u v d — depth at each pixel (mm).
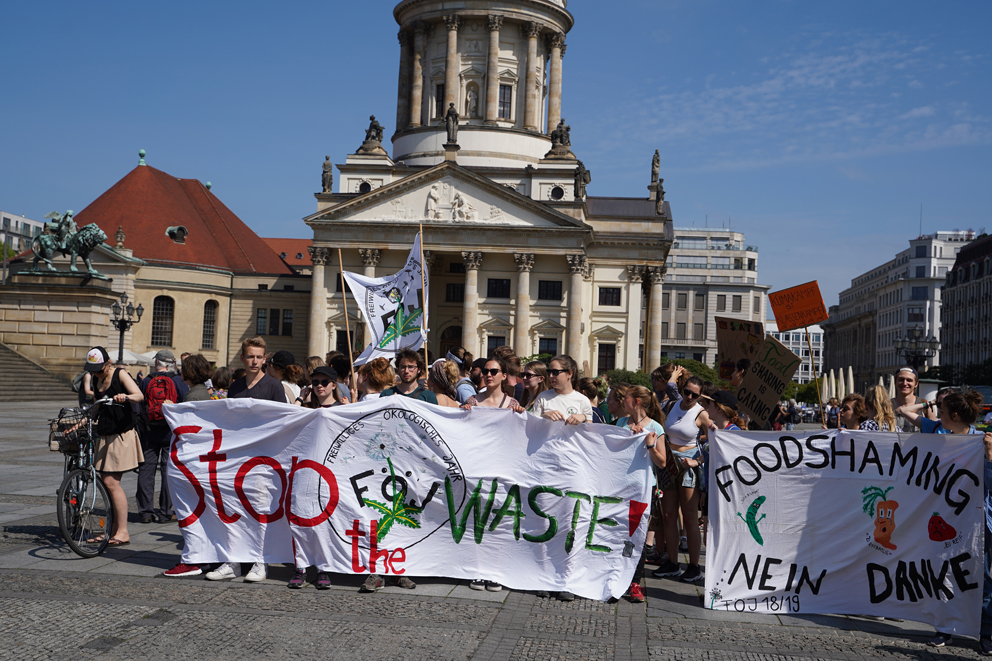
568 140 84125
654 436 11758
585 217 82250
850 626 10820
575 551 11836
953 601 10812
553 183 81562
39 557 12711
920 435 11203
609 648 9523
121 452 13758
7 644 8953
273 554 12180
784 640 10094
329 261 77812
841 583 11305
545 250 75562
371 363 13125
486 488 11984
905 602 11102
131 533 14891
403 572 11859
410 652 9148
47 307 62719
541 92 92375
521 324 75875
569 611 10977
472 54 89312
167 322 82875
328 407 12352
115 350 78438
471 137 87062
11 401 54469
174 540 14406
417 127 89312
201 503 12312
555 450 11953
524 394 16109
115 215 84875
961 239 178375
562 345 76938
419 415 12086
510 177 82062
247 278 87312
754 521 11492
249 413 12344
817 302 14500
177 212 87938
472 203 76312
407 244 76500
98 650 8914
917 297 174625
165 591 11250
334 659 8867
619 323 80625
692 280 175125
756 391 14742
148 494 15930
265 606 10727
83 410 13312
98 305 63781
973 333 129375
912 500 11188
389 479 12047
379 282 18547
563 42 92875
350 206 76938
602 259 80938
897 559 11164
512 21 88688
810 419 96625
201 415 12406
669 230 90938
